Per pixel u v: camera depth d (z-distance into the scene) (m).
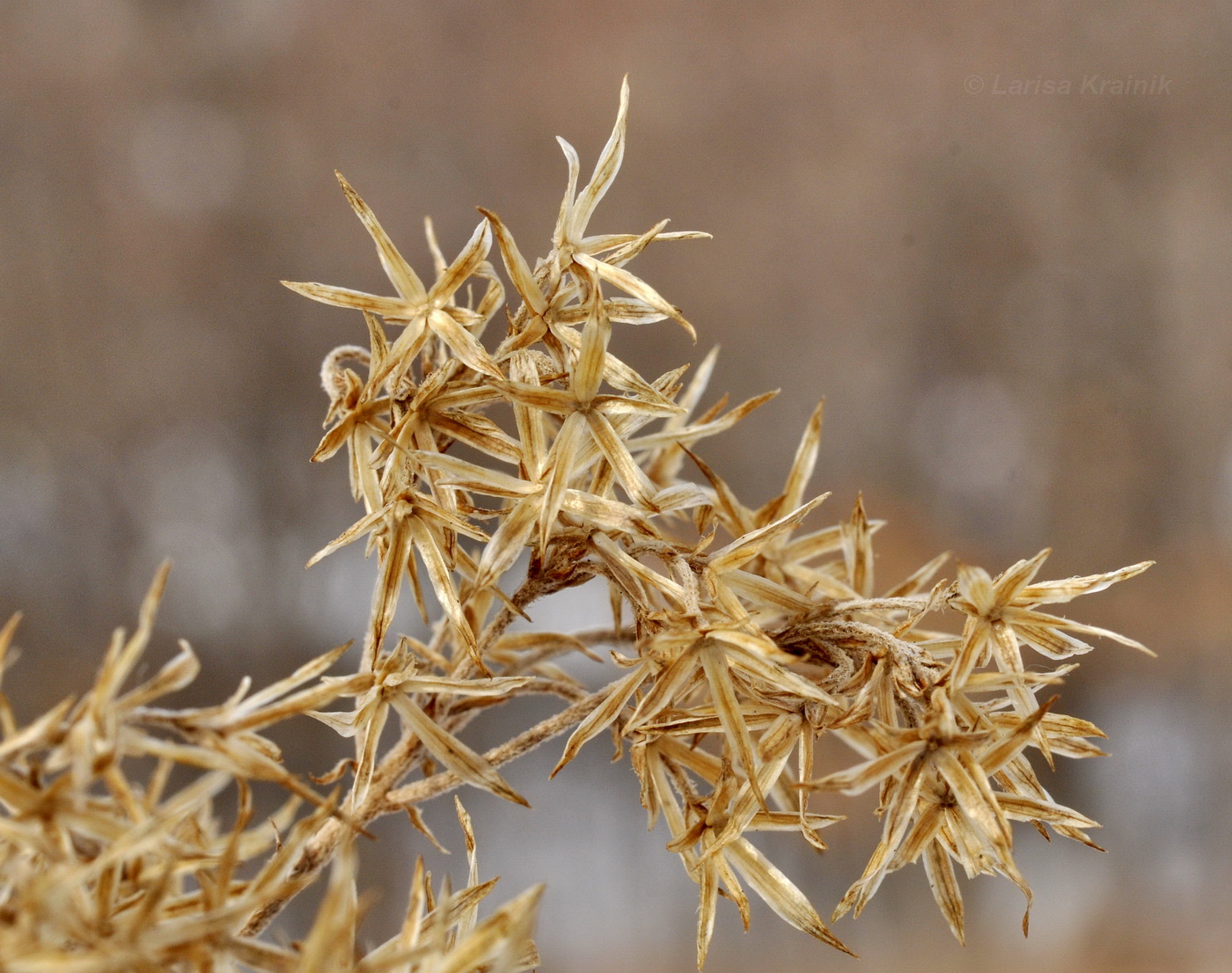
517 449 0.35
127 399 0.70
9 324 0.68
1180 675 0.74
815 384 0.77
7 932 0.33
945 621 0.39
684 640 0.34
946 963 0.63
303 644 0.69
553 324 0.35
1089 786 0.71
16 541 0.66
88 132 0.71
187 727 0.34
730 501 0.36
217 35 0.74
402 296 0.35
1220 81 0.77
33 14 0.70
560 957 0.61
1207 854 0.70
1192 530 0.76
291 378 0.73
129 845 0.33
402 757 0.35
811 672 0.35
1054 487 0.77
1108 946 0.65
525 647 0.36
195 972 0.34
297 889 0.35
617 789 0.67
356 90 0.76
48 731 0.34
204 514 0.70
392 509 0.35
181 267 0.72
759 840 0.63
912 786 0.34
